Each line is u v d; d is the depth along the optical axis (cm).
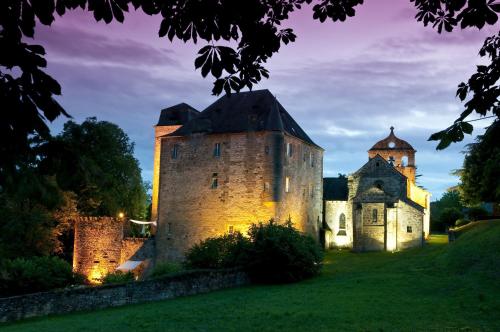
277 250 3219
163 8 503
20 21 379
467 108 560
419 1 688
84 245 4756
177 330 1708
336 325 1708
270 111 4534
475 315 1761
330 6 716
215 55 522
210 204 4553
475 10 533
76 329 1780
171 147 4822
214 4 500
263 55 609
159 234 4719
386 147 6166
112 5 438
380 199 5081
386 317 1811
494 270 2500
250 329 1698
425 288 2406
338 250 5344
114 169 5125
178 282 2738
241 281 3209
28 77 376
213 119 4781
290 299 2347
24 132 377
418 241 4938
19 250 3912
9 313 2019
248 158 4466
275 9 692
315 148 5353
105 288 2389
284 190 4491
